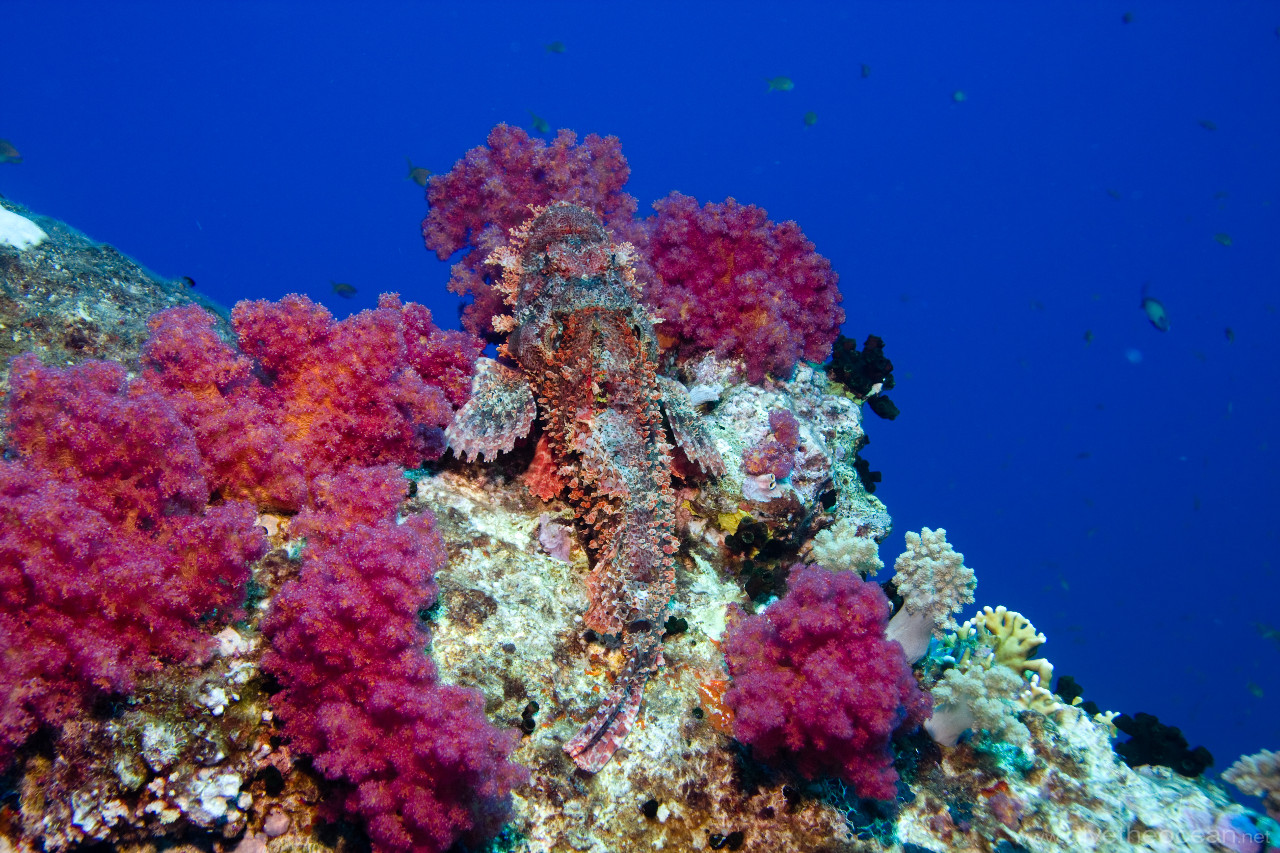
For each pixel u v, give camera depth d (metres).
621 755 0.46
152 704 0.39
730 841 0.45
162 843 0.39
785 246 0.67
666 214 0.67
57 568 0.37
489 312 0.66
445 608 0.47
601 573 0.47
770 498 0.56
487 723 0.40
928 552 0.51
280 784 0.40
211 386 0.46
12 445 0.40
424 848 0.39
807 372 0.67
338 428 0.49
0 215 0.52
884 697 0.43
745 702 0.45
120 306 0.53
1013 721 0.48
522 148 0.67
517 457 0.55
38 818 0.38
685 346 0.65
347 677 0.39
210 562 0.41
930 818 0.48
